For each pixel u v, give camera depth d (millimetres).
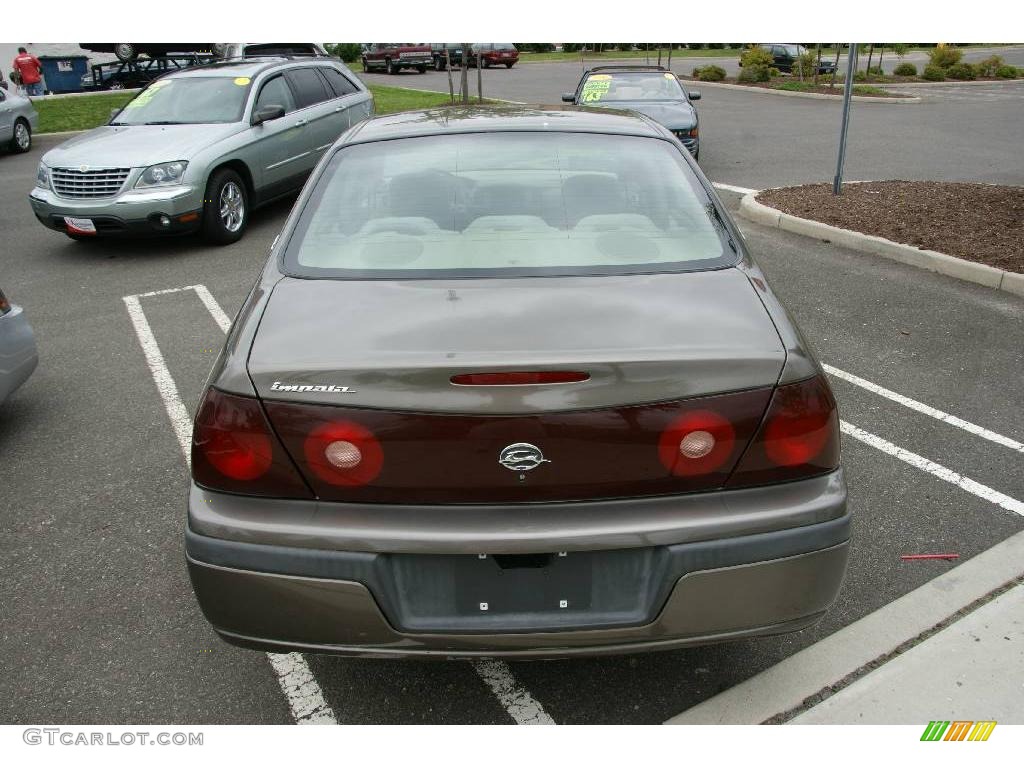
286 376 1968
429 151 3004
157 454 3980
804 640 2660
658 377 1943
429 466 1946
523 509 1971
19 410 4480
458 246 2561
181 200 7512
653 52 46875
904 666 2516
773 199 8719
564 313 2191
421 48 32312
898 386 4484
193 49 23688
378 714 2430
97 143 7848
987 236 6883
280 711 2445
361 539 1950
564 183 2828
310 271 2506
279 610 2010
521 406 1910
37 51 26812
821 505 2043
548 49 50812
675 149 3115
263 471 1988
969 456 3764
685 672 2561
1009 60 40500
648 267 2480
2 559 3168
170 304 6277
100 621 2822
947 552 3080
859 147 13461
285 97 9016
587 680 2543
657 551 1986
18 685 2541
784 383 2004
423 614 2014
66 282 6961
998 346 4992
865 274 6422
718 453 1977
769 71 26766
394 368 1926
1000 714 2346
